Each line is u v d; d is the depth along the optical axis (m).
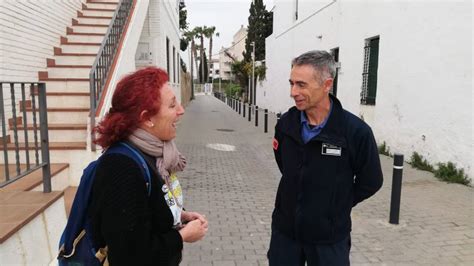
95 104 5.48
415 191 6.18
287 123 2.38
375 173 2.31
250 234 4.55
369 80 10.32
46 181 3.66
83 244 1.61
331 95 2.31
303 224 2.30
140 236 1.45
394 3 8.81
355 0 10.88
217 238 4.42
